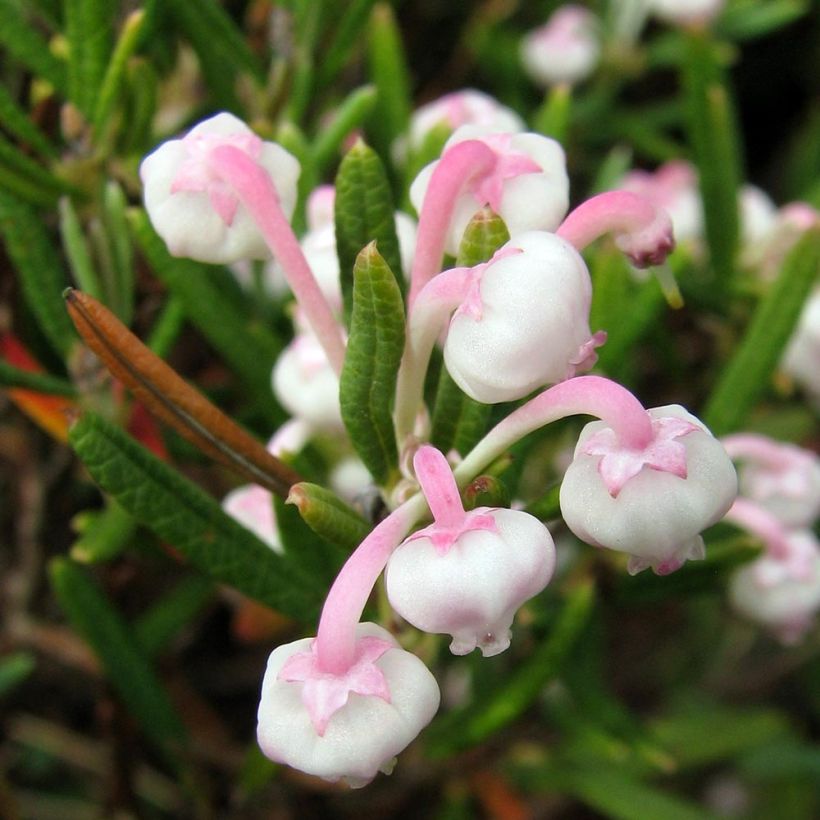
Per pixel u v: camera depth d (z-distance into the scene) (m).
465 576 0.07
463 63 0.17
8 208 0.09
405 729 0.07
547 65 0.16
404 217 0.09
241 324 0.10
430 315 0.08
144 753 0.12
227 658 0.15
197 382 0.12
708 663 0.17
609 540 0.07
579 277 0.07
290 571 0.09
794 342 0.12
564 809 0.16
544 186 0.08
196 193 0.08
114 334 0.08
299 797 0.13
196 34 0.10
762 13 0.16
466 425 0.08
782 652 0.17
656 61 0.17
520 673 0.10
